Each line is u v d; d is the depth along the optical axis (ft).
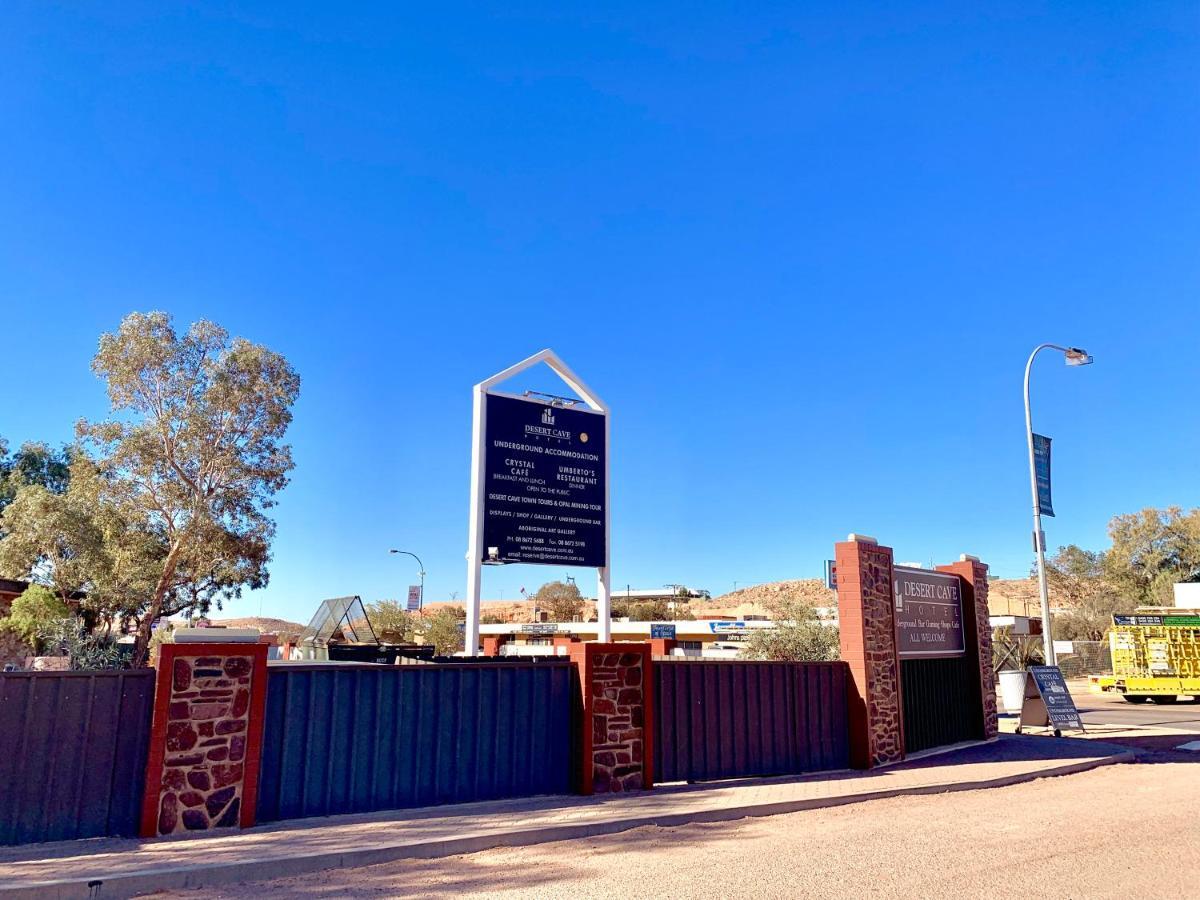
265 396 116.16
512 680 37.14
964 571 60.34
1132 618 105.60
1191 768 48.21
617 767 38.06
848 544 48.55
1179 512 208.03
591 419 49.32
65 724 28.22
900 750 49.01
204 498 111.75
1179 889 23.12
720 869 25.22
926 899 22.13
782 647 80.84
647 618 246.06
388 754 33.76
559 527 47.09
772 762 43.93
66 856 25.53
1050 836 30.01
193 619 119.14
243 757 29.91
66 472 162.20
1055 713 62.34
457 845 27.61
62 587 106.63
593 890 22.97
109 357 109.70
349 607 52.49
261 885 23.85
